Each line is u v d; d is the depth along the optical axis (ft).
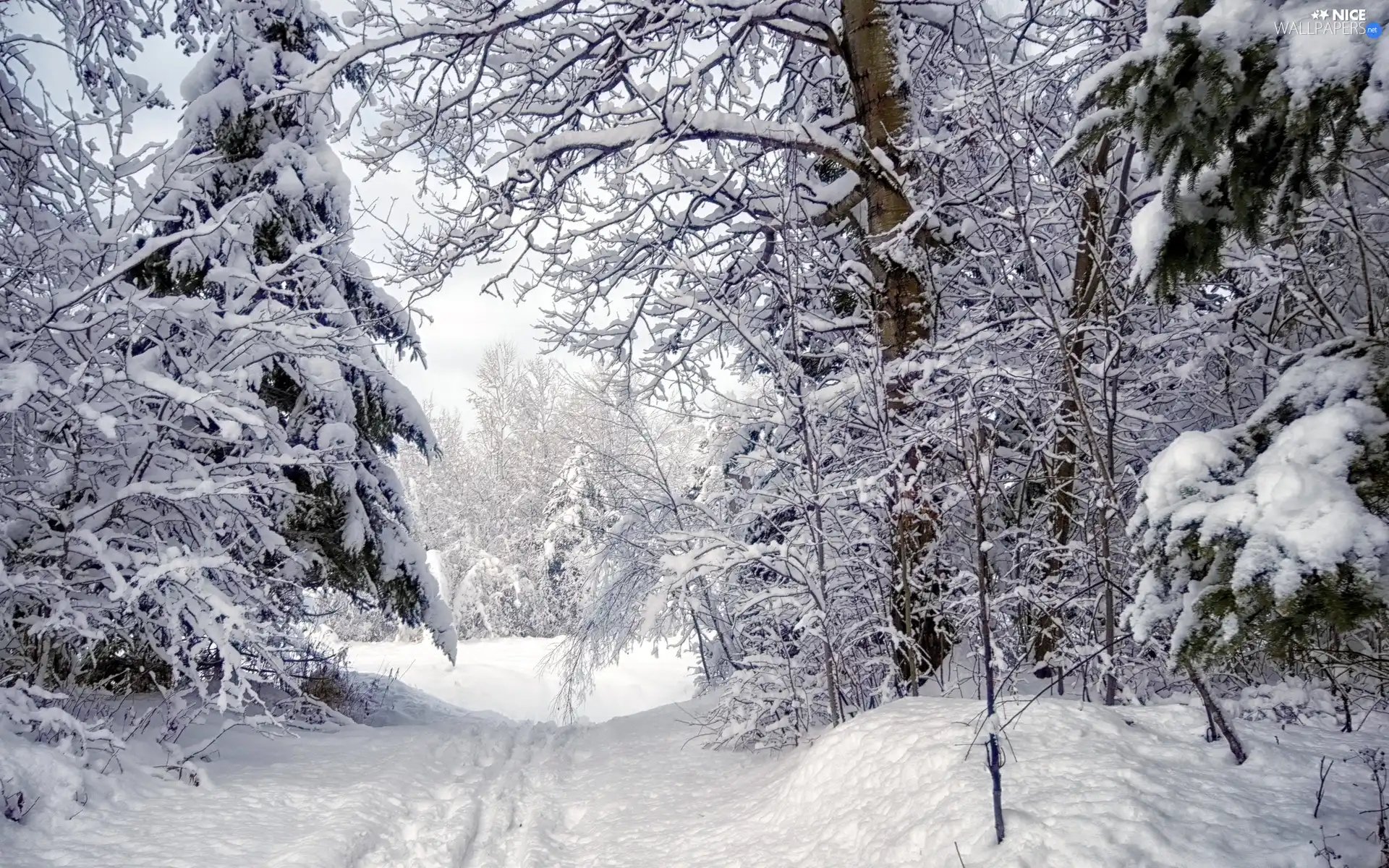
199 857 13.89
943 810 11.16
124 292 19.75
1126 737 11.92
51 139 18.92
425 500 129.08
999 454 20.03
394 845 16.81
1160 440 20.18
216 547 20.21
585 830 17.66
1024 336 18.56
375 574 36.86
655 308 28.32
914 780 12.59
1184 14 8.38
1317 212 12.51
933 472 19.34
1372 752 9.71
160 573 16.97
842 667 19.70
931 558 19.08
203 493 18.92
